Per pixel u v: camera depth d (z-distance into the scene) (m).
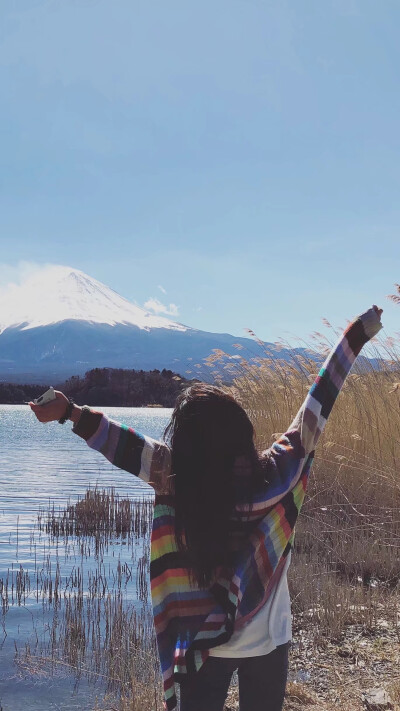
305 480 2.47
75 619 6.22
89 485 18.06
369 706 4.25
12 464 24.52
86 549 9.90
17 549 9.89
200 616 2.29
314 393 2.58
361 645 5.31
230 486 2.30
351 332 2.65
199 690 2.32
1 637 5.86
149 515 12.70
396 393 9.57
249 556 2.31
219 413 2.34
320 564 7.30
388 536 7.99
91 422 2.38
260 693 2.37
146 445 2.37
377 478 8.73
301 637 5.54
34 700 4.54
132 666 5.06
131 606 6.77
